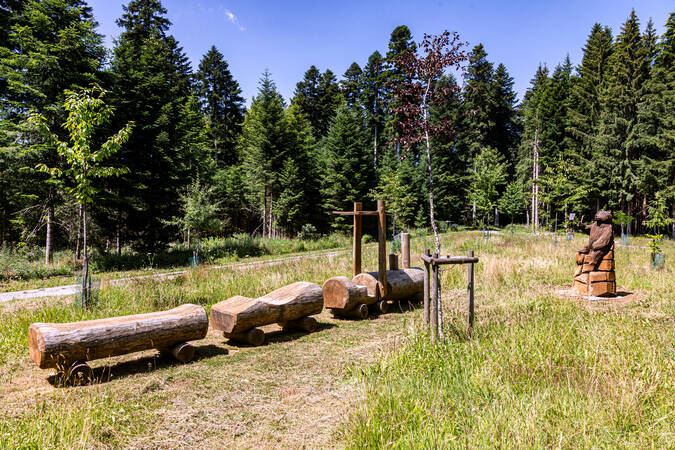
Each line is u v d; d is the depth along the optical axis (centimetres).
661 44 3344
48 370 479
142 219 1980
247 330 582
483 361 432
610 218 822
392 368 442
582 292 854
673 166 2741
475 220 3086
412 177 3719
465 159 4294
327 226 3416
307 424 340
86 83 1702
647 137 2889
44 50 1564
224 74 4581
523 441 272
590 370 388
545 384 367
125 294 874
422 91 930
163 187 2014
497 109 4572
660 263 1104
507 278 1037
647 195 3027
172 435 324
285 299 630
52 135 809
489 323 582
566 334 495
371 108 4788
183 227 1998
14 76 1544
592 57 4144
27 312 729
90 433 319
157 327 486
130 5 3034
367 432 296
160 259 1862
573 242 1873
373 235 3291
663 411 312
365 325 697
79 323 449
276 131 3161
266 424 342
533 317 603
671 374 368
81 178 801
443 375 408
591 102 3644
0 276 1342
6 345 552
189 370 477
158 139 1912
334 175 3291
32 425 323
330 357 521
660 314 639
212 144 4206
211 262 1731
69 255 1817
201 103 4191
